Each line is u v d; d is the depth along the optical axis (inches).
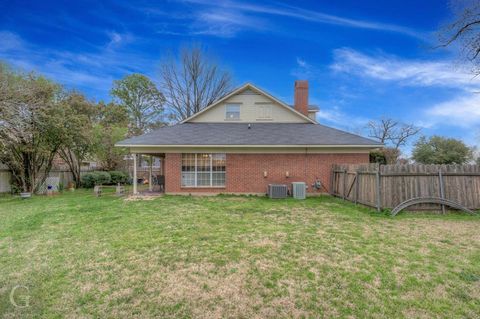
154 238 205.6
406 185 301.1
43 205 371.2
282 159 463.8
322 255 169.5
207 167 467.5
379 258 163.6
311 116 689.0
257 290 126.5
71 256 169.6
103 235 214.7
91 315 106.7
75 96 639.8
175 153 463.8
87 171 809.5
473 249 179.0
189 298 119.6
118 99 1174.3
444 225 243.4
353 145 442.3
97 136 696.4
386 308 111.0
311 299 118.6
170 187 463.8
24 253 175.2
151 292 124.8
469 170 300.2
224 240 200.2
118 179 800.9
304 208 331.0
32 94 479.5
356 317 105.4
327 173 460.8
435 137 872.9
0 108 436.1
